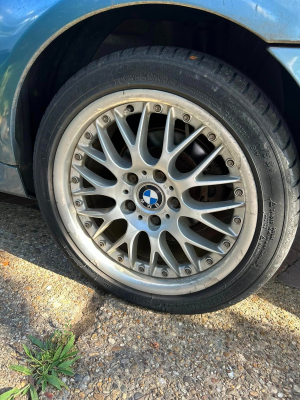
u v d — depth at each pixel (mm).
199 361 638
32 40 631
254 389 594
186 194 641
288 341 688
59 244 771
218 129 576
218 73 560
